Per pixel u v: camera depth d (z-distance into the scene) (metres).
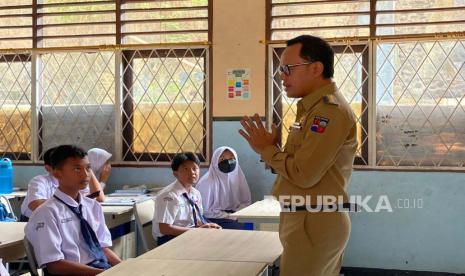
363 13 4.54
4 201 3.93
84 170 2.69
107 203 4.12
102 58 5.01
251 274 2.07
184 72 4.89
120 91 4.96
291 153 2.04
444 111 4.45
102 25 5.00
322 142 1.93
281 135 4.65
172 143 4.93
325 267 2.10
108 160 4.74
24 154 5.18
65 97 5.11
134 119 5.00
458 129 4.43
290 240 2.06
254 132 2.07
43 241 2.51
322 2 4.61
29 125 5.15
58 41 5.10
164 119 4.94
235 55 4.75
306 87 2.06
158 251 2.44
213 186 4.57
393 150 4.55
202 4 4.82
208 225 3.70
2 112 5.21
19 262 4.14
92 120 5.06
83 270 2.50
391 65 4.52
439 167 4.45
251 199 4.75
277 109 4.73
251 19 4.72
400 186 4.50
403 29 4.48
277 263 2.47
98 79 5.03
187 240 2.66
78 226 2.67
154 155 4.96
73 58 5.08
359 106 4.59
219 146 4.80
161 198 3.65
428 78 4.46
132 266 2.19
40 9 5.11
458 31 4.37
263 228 3.91
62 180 2.67
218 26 4.78
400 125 4.53
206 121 4.84
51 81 5.13
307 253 2.05
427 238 4.47
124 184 4.98
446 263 4.44
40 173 5.11
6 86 5.20
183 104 4.90
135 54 4.97
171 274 2.07
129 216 4.09
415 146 4.51
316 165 1.92
